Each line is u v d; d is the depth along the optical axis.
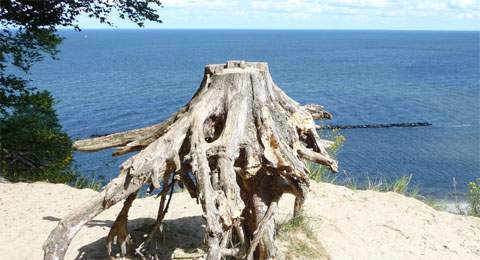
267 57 136.50
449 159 26.66
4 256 5.20
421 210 7.41
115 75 76.06
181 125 4.34
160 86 61.03
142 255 4.80
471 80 72.75
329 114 5.55
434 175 23.22
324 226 6.26
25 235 5.73
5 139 9.31
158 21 10.70
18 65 10.09
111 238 4.84
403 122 37.44
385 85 64.94
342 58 132.00
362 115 40.41
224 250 4.37
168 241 5.38
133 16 10.45
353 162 25.22
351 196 7.60
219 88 4.66
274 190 4.54
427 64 108.12
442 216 7.36
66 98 48.00
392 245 6.13
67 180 9.73
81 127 33.56
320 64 107.44
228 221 3.72
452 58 132.25
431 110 43.59
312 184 7.92
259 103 4.56
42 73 77.88
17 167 9.39
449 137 32.62
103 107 42.81
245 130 4.32
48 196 7.09
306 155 4.69
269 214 4.31
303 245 5.43
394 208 7.32
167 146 4.18
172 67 95.12
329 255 5.51
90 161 23.20
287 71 87.69
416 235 6.51
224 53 157.88
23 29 10.09
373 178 21.81
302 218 5.84
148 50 180.25
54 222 6.14
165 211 4.89
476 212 8.84
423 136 32.84
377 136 32.53
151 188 4.31
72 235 3.83
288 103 4.99
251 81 4.67
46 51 10.33
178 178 4.73
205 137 4.50
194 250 5.19
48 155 9.61
